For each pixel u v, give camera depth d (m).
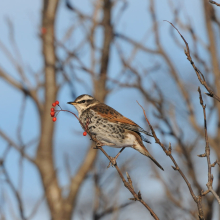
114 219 10.65
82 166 15.86
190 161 11.66
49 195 16.12
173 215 11.50
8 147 9.51
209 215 10.45
